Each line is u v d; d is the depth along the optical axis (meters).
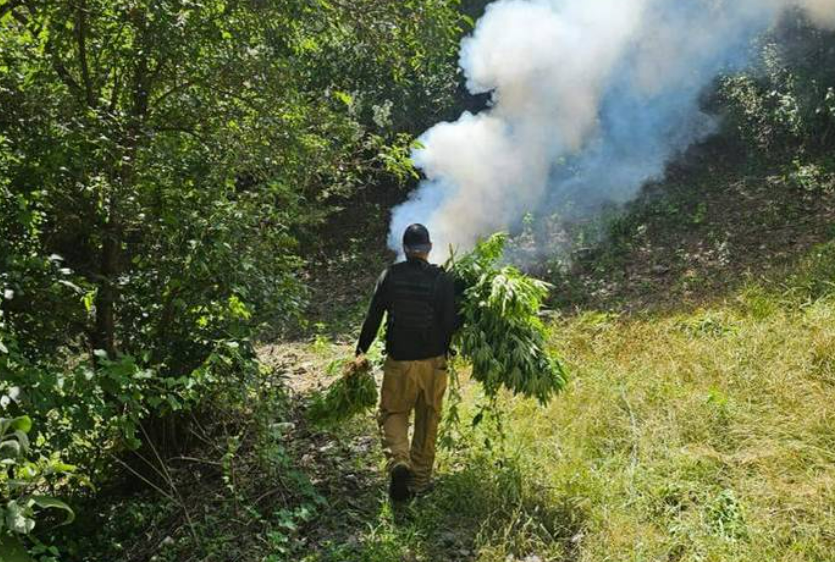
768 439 5.47
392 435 5.41
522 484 5.29
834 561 4.23
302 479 5.47
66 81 5.74
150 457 6.07
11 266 4.85
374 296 5.53
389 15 6.48
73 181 5.43
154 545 5.34
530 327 5.71
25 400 4.24
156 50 5.52
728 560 4.31
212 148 5.97
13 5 5.46
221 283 5.61
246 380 5.57
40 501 3.55
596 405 6.30
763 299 8.11
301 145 6.23
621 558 4.46
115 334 5.97
